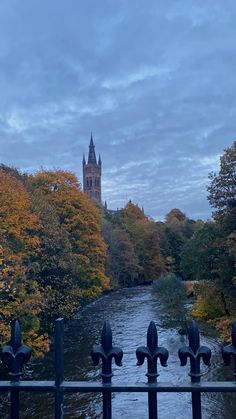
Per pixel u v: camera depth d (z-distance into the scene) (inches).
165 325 1396.4
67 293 1316.4
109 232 2682.1
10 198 969.5
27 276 1059.9
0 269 803.4
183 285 2037.4
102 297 2300.7
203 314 1326.3
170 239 3602.4
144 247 3299.7
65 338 1256.2
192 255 1496.1
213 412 650.8
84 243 1584.6
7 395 719.7
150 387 104.3
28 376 857.5
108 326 109.3
